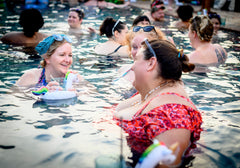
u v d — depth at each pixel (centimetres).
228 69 438
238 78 399
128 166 184
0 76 381
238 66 453
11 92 327
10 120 254
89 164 187
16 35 566
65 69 358
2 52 498
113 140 216
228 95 334
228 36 676
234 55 512
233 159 198
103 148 207
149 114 200
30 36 568
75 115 268
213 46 485
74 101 305
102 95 326
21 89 337
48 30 682
